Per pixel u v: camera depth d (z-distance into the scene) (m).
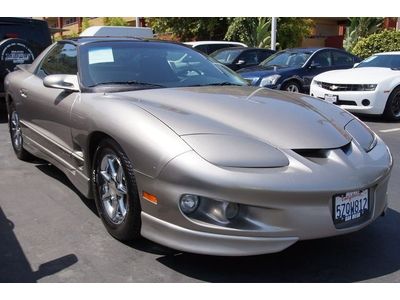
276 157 2.81
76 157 3.85
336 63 11.77
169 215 2.84
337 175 2.85
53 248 3.32
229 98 3.54
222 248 2.75
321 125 3.23
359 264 3.15
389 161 3.34
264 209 2.71
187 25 22.59
